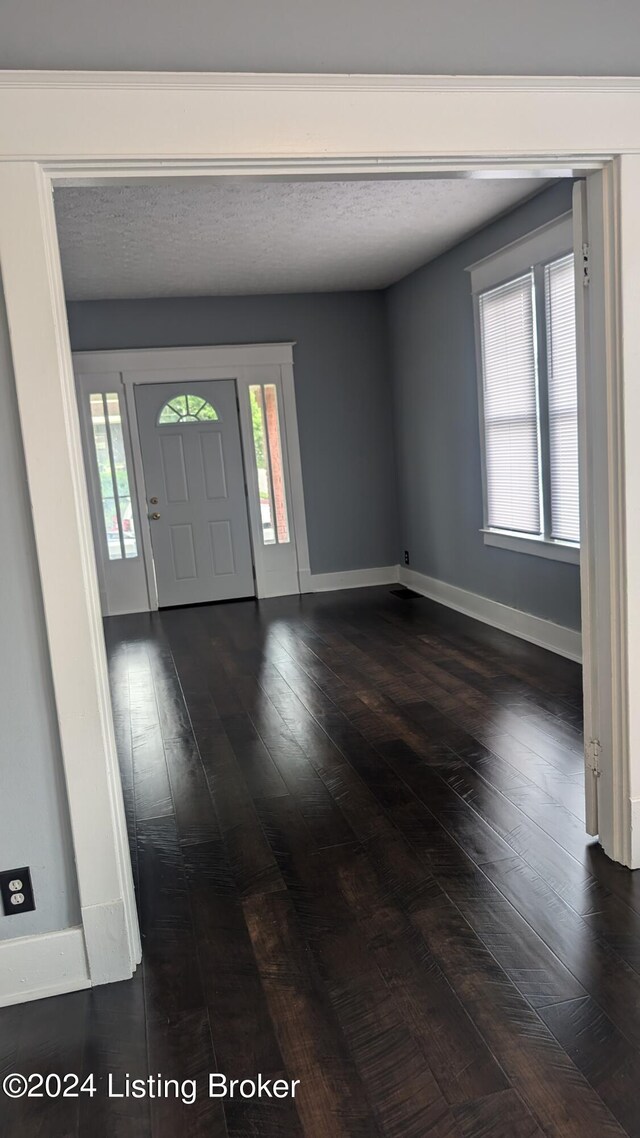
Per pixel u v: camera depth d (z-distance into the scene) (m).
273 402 6.61
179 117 1.73
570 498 4.20
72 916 2.00
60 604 1.84
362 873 2.40
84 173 1.75
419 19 1.87
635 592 2.19
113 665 4.94
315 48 1.82
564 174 2.09
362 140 1.84
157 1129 1.55
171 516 6.53
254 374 6.52
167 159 1.74
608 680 2.29
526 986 1.86
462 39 1.90
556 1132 1.47
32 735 1.91
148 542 6.49
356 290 6.63
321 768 3.18
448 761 3.14
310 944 2.08
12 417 1.79
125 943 1.99
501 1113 1.52
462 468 5.50
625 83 1.97
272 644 5.18
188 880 2.44
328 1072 1.65
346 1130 1.51
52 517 1.81
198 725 3.77
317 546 6.88
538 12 1.93
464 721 3.55
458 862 2.41
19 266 1.71
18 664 1.88
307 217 4.31
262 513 6.73
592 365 2.21
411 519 6.65
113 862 1.96
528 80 1.92
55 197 3.60
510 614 4.99
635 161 2.02
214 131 1.76
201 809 2.90
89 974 1.99
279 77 1.77
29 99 1.66
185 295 6.27
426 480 6.20
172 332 6.34
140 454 6.39
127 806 2.97
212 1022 1.82
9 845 1.94
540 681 4.00
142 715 3.97
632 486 2.14
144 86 1.71
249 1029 1.79
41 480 1.79
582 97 1.96
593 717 2.39
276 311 6.51
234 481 6.62
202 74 1.72
